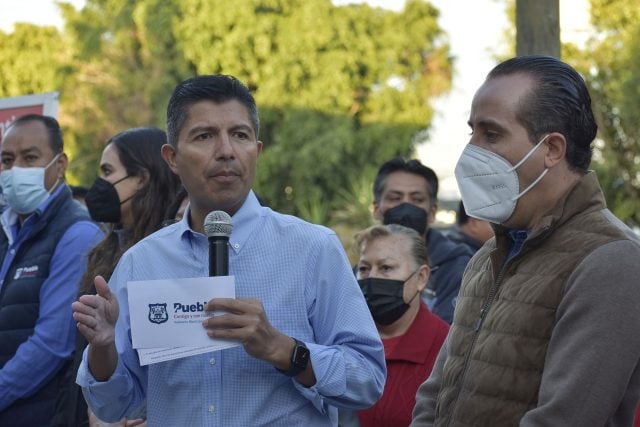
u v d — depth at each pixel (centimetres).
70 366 506
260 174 2602
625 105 1834
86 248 514
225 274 301
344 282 325
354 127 2645
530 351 288
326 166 2545
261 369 313
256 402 312
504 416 290
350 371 312
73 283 508
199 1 2658
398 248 464
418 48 2691
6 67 3019
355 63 2627
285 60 2611
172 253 332
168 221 446
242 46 2630
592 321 273
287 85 2625
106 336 307
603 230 287
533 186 302
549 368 279
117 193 471
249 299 291
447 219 1463
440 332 456
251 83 2670
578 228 292
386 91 2628
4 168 553
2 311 516
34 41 3022
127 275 337
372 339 321
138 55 2828
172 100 330
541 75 304
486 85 311
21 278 517
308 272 323
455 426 304
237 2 2625
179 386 317
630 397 282
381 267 463
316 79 2612
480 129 309
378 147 2602
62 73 2892
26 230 531
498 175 304
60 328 504
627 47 1864
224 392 313
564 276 286
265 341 293
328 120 2600
